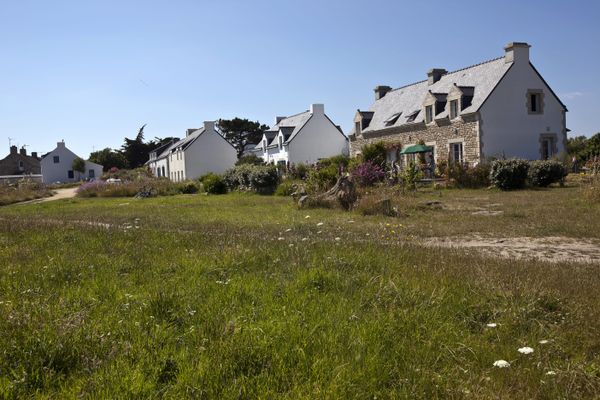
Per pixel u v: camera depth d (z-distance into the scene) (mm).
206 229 11258
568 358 3752
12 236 9789
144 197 31125
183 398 2932
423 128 36344
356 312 4430
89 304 4754
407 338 3941
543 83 32031
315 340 3736
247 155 62156
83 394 2957
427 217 13789
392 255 6965
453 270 6133
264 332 3850
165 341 3762
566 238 9906
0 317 4168
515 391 3205
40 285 5609
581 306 4766
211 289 5219
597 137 35625
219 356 3428
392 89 46562
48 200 31938
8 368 3268
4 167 87562
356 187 17984
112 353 3486
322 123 51531
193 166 56344
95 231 10266
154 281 5695
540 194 20312
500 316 4535
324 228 11383
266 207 18438
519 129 31500
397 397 3039
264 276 5762
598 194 15914
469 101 32281
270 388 3088
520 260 7145
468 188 25828
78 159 80875
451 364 3561
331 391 2992
